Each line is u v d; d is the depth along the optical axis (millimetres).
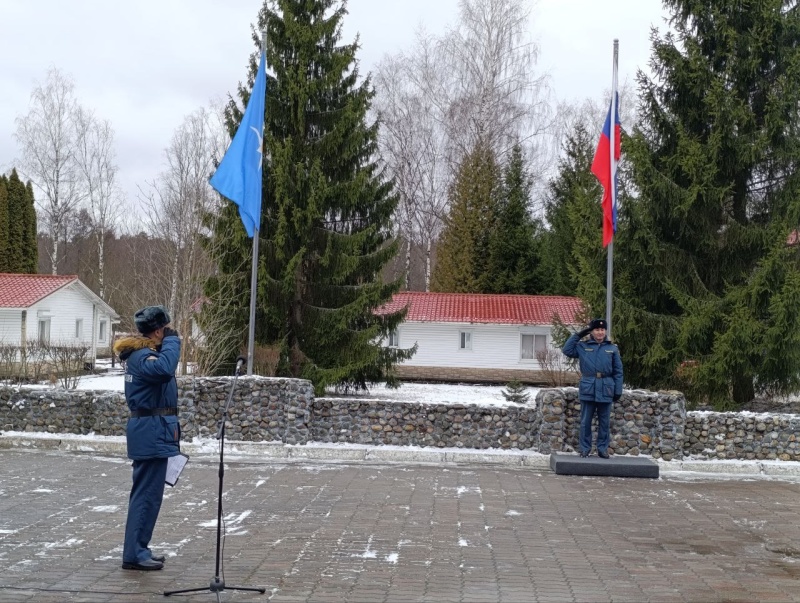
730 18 18875
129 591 5891
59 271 66438
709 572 6766
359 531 7961
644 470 11797
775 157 18234
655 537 8031
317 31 23344
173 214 30016
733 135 18062
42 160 50406
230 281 22141
